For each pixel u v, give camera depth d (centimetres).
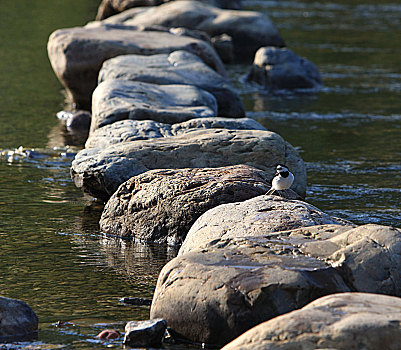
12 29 4966
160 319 957
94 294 1127
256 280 938
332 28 5594
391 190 1842
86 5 6412
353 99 3256
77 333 972
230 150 1641
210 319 936
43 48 4353
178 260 1018
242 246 1058
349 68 4038
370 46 4791
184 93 2252
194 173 1501
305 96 3334
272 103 3150
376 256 988
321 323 814
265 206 1245
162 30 3488
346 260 984
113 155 1625
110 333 963
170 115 1995
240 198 1410
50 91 3288
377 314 825
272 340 808
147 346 939
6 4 6175
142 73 2472
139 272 1240
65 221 1544
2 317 969
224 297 934
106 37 2903
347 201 1731
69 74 2845
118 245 1405
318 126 2703
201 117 2012
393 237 1013
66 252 1341
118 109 1997
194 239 1216
